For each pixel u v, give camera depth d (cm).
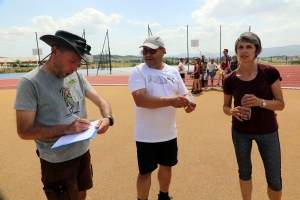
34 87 174
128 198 299
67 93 196
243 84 239
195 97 1004
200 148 443
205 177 340
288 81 1543
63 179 198
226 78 257
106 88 1422
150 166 256
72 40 187
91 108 823
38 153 201
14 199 302
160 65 260
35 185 335
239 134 246
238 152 247
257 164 374
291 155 398
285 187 308
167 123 255
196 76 1100
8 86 1784
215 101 900
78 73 225
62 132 176
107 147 464
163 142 257
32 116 173
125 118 680
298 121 581
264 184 318
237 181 327
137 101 239
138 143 256
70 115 197
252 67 238
